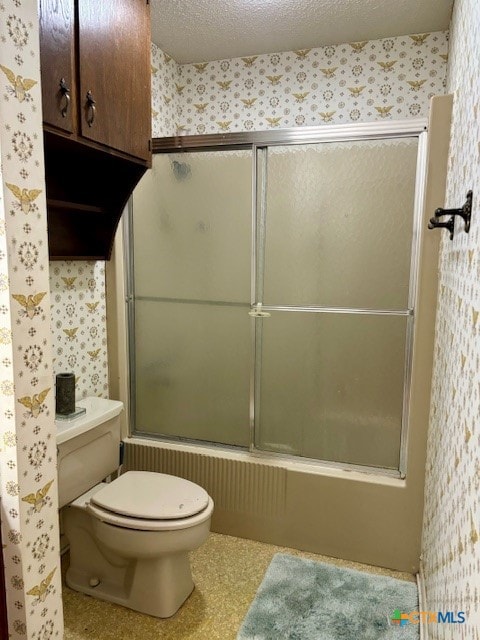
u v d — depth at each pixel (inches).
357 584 70.9
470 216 41.3
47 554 41.9
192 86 109.3
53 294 72.8
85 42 54.1
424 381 69.9
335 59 98.3
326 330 76.8
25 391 38.2
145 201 84.5
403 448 75.1
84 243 77.3
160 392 89.4
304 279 76.8
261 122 105.1
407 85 94.7
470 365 37.9
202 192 80.7
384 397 75.3
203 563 75.9
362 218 72.5
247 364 82.5
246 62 104.5
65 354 76.3
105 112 58.4
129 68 62.9
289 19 87.0
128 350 89.3
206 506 64.4
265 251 78.2
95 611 65.6
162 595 63.6
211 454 83.6
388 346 74.0
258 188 76.8
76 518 69.4
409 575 73.2
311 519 78.2
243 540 82.4
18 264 36.8
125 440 89.2
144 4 65.7
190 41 96.5
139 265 87.0
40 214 38.9
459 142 53.6
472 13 47.4
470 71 46.9
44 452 40.8
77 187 71.0
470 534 33.8
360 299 74.5
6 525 38.9
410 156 69.0
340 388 77.4
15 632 40.4
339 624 62.9
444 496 49.0
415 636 60.7
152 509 61.7
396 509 73.4
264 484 80.4
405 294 72.1
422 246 67.7
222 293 82.4
